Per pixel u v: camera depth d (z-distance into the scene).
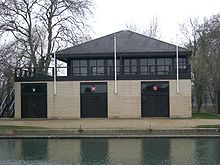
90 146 24.00
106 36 47.50
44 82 43.59
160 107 42.34
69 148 23.11
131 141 26.61
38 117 43.53
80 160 18.53
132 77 42.56
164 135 28.67
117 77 42.69
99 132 30.69
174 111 42.09
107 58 45.47
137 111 42.41
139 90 42.44
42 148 23.22
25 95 43.88
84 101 43.06
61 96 43.25
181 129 30.27
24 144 25.47
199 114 50.25
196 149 22.03
